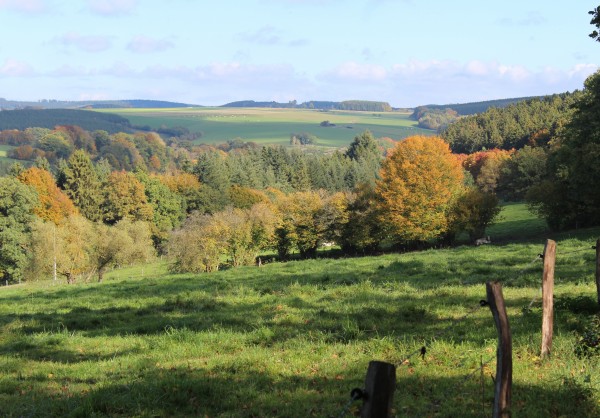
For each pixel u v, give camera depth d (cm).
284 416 934
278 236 8212
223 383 1113
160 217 12175
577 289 1875
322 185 16862
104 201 12088
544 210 7338
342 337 1456
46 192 10606
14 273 8131
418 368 1126
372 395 496
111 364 1377
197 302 2284
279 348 1414
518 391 951
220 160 16875
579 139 5744
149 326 1830
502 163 14188
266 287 2578
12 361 1473
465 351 1194
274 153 19012
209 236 6988
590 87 5962
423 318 1634
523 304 1703
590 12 3722
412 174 7256
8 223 8194
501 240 7231
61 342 1675
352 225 8056
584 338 1150
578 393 907
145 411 980
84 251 6825
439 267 2884
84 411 987
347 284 2536
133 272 8481
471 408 899
